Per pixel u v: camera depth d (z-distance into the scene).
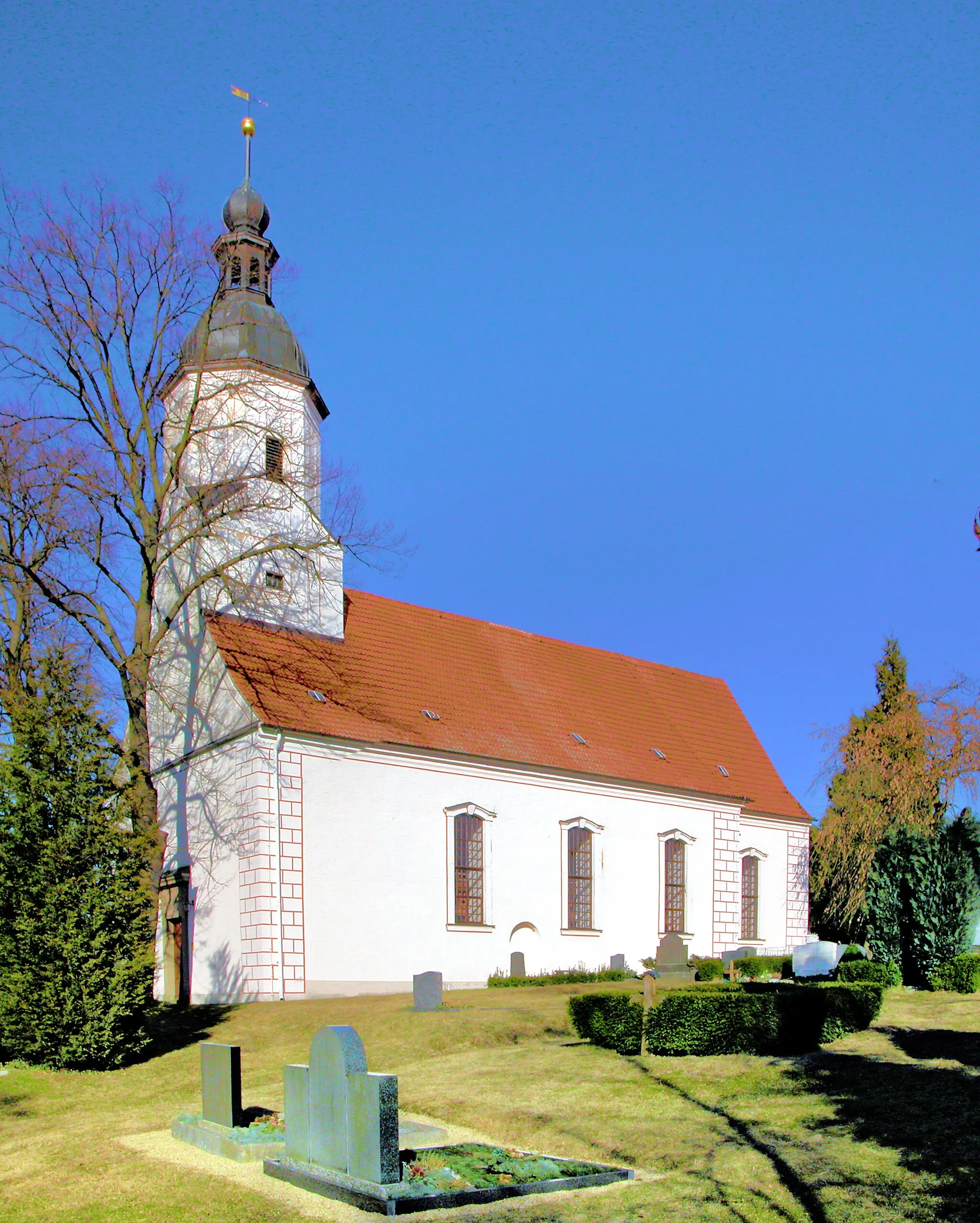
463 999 27.05
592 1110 15.09
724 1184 11.85
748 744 47.03
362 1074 12.54
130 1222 11.66
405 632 37.75
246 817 29.05
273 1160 13.45
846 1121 13.49
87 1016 20.33
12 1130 16.67
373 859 30.61
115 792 21.94
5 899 20.52
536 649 42.34
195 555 32.06
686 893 39.28
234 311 33.72
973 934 25.53
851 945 30.17
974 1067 15.42
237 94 35.22
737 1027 17.72
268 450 33.25
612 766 37.88
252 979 28.02
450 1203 11.65
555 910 35.00
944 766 35.62
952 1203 10.59
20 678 26.06
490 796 33.91
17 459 26.94
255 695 30.06
